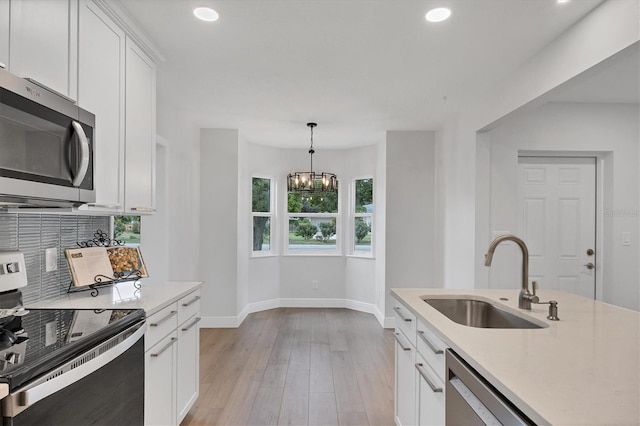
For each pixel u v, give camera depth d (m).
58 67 1.67
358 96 3.67
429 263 5.03
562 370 1.19
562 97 3.73
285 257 6.09
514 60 2.84
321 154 6.12
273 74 3.13
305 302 6.09
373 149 5.77
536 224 3.99
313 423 2.62
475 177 3.73
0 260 1.67
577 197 4.02
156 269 3.76
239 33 2.45
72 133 1.65
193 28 2.39
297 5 2.12
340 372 3.50
